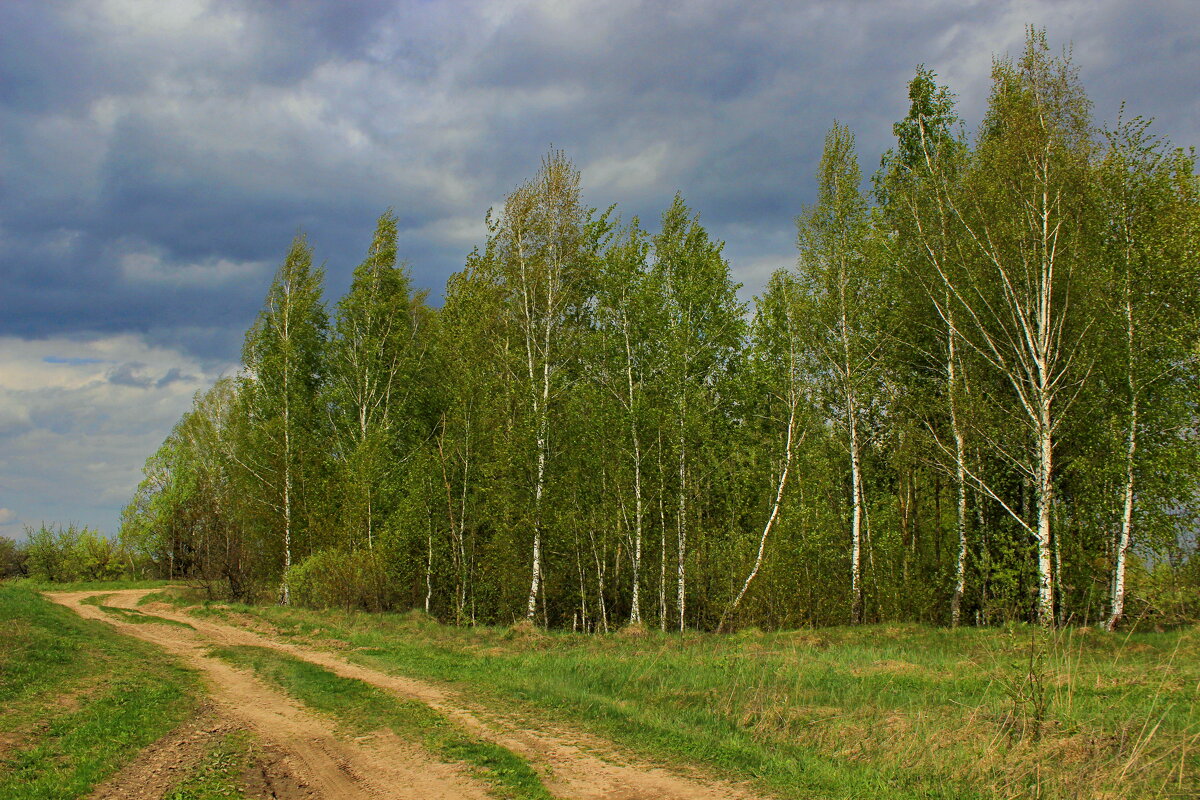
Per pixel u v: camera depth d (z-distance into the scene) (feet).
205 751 34.09
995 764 28.27
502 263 98.53
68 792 28.27
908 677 45.91
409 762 32.94
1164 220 67.10
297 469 113.60
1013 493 82.17
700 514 91.71
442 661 60.80
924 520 97.40
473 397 100.27
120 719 39.14
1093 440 70.23
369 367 115.14
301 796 28.71
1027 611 69.05
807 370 89.20
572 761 32.30
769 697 41.42
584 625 93.45
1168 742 28.68
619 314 91.76
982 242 74.79
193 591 125.39
